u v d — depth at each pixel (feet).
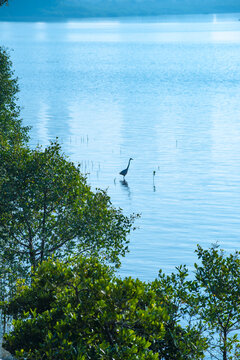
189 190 191.42
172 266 123.75
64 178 79.00
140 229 150.30
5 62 117.80
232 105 420.77
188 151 256.93
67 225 78.38
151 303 41.04
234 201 176.55
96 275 42.19
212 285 53.01
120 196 186.80
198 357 46.88
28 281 74.02
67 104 442.09
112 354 35.53
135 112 397.60
